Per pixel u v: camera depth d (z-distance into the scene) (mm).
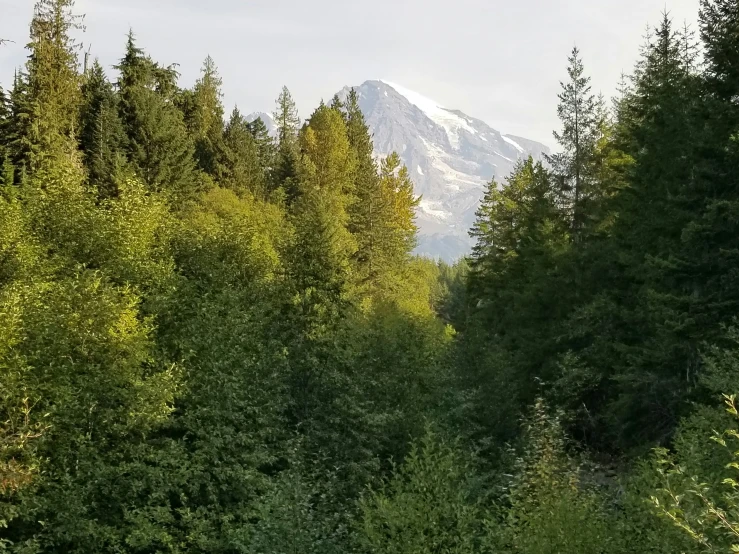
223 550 13750
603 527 8820
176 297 19016
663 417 17609
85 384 13664
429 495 10789
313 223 20625
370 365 19531
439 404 18703
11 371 12383
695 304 15148
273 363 17656
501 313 34562
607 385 21219
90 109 44938
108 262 20500
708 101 16578
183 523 13914
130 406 14102
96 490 13789
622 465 17281
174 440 15594
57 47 42344
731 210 14492
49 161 32500
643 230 19609
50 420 12930
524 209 37031
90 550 13023
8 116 39188
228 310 18312
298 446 14969
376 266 44969
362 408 17094
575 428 21875
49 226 22438
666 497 7918
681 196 16500
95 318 14602
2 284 17141
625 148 26000
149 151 43719
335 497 14406
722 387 11070
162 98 54000
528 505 9820
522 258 33812
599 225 27469
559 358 22672
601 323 21438
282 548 10664
